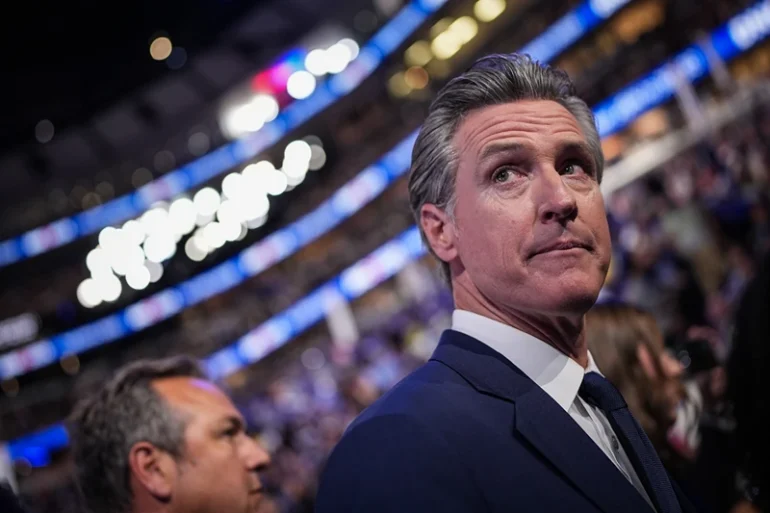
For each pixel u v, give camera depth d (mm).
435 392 1267
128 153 17312
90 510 1797
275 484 6871
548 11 12430
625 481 1235
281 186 15688
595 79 9961
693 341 2719
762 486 2006
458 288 1460
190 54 17703
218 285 15414
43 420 14000
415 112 14742
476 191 1369
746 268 4914
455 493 1121
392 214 13688
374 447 1159
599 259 1342
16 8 16156
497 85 1417
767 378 1945
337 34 14398
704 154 6352
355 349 10094
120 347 17453
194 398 1830
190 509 1731
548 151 1357
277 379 11898
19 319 17500
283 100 15320
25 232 17156
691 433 2318
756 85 6348
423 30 13594
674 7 9094
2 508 1472
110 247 16125
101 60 17656
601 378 1404
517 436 1239
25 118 17922
